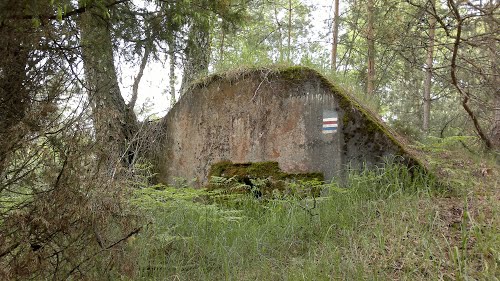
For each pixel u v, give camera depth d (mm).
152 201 4543
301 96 6344
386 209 4672
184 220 4750
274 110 6527
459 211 4398
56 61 2873
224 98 6996
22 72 2643
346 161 5887
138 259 3543
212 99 7113
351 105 5984
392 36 6727
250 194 6188
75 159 2559
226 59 7496
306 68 6387
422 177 5324
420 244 3787
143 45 5383
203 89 7227
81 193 2557
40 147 2572
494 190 5004
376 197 5164
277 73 6586
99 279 2773
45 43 2758
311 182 5508
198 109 7234
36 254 2400
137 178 5812
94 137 2766
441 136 8992
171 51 5930
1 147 2430
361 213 4824
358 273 3383
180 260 4133
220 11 5762
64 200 2475
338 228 4609
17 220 2385
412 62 6777
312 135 6184
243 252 4324
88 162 2664
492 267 3238
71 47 3107
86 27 3479
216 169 6840
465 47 6562
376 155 5723
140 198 4504
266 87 6633
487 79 6582
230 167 6723
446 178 5324
